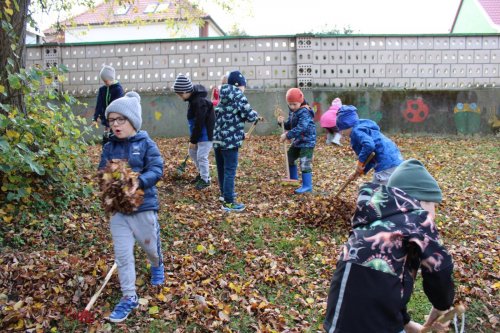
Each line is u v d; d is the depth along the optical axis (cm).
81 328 381
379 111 1333
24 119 552
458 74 1341
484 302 442
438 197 268
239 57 1304
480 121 1343
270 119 1312
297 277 482
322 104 1321
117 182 375
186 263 493
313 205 648
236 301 432
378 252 249
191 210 650
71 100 616
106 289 432
